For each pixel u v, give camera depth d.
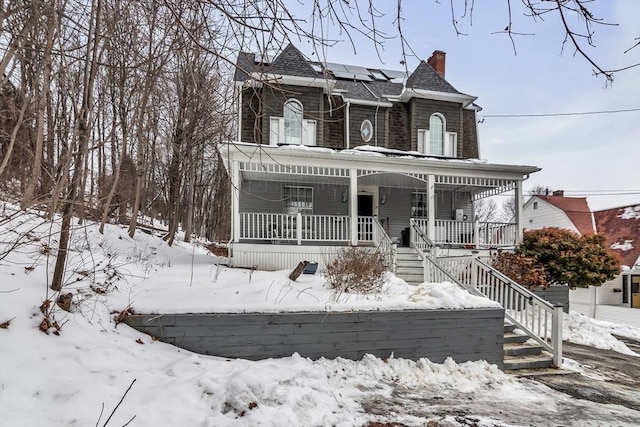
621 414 3.79
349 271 5.86
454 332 4.76
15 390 2.51
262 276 6.78
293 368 3.87
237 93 4.88
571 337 8.09
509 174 10.91
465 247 10.80
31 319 3.20
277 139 11.62
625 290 15.34
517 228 10.98
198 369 3.50
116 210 10.20
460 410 3.67
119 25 5.12
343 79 14.09
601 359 6.36
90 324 3.57
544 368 5.39
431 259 7.41
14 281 3.63
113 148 7.73
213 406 2.97
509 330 6.21
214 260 9.84
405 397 3.88
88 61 3.91
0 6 2.98
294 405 3.26
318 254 9.48
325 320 4.36
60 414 2.46
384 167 10.11
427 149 13.18
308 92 12.03
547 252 9.75
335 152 9.47
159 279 5.72
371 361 4.40
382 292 5.83
